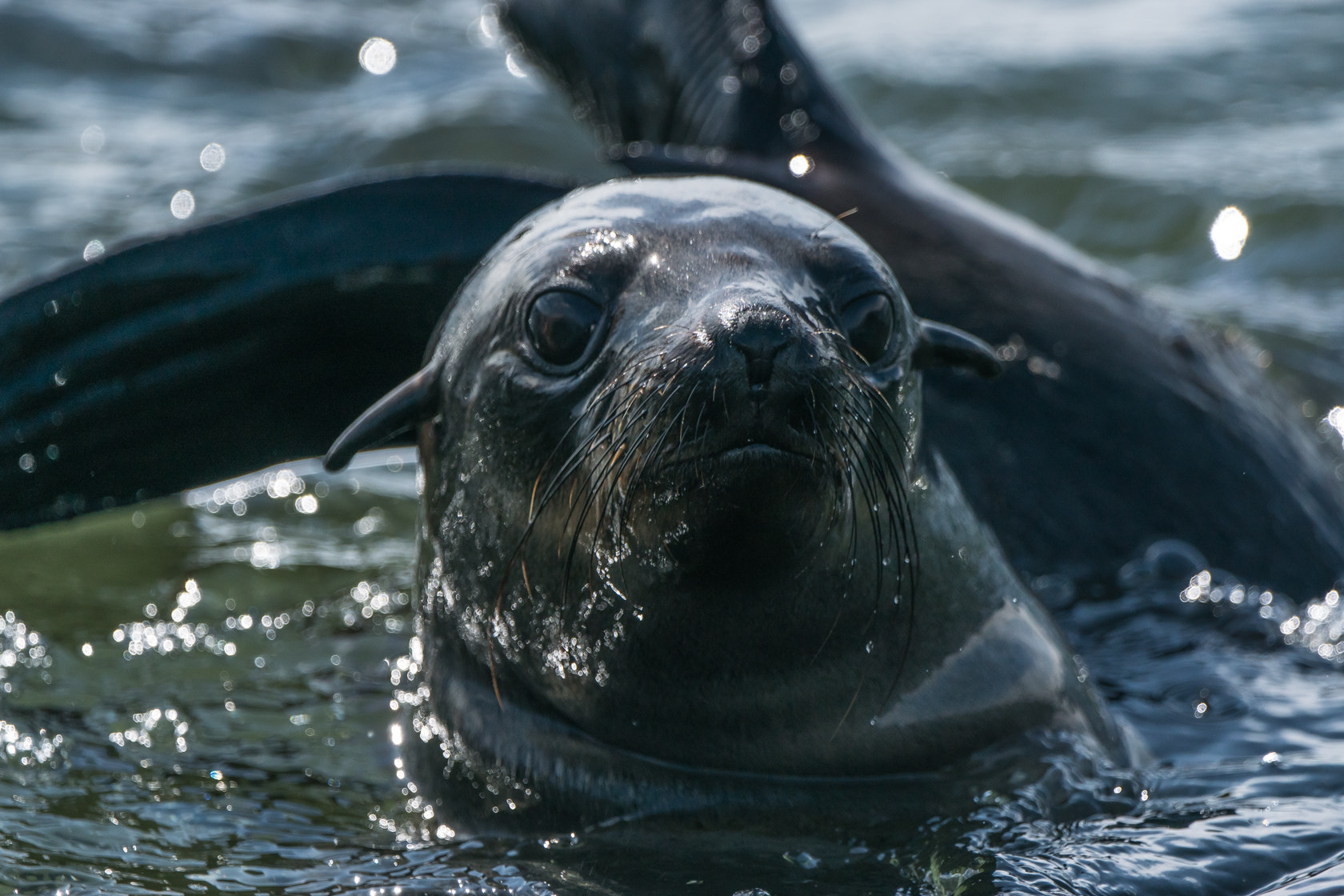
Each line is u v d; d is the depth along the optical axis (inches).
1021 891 505.4
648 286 532.4
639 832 573.0
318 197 797.9
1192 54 2276.1
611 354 527.8
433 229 788.6
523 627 589.6
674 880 528.1
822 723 585.9
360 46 2431.1
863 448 531.5
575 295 543.2
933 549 602.2
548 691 598.9
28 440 829.8
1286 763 636.7
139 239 801.6
